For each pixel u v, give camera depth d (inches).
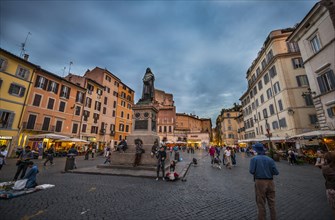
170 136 2166.6
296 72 963.3
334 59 576.1
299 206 183.2
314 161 607.5
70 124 1189.7
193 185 275.3
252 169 141.3
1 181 288.5
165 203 185.8
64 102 1163.9
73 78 1405.0
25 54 1069.8
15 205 169.9
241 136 1972.2
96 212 157.6
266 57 1165.1
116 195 210.4
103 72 1588.3
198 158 901.8
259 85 1307.8
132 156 418.9
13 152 856.9
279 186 281.3
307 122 882.8
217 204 185.9
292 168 513.7
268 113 1181.1
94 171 366.6
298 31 725.9
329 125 594.9
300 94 928.3
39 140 958.4
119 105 1768.0
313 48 675.4
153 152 403.5
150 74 550.3
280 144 1032.2
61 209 163.2
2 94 851.4
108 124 1585.9
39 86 1019.9
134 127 476.4
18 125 896.9
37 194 208.8
